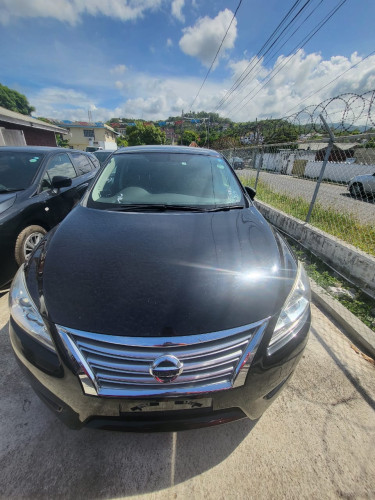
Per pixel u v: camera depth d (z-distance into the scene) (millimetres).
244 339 1126
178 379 1061
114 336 1055
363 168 6680
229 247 1538
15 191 2871
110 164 2473
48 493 1193
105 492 1205
